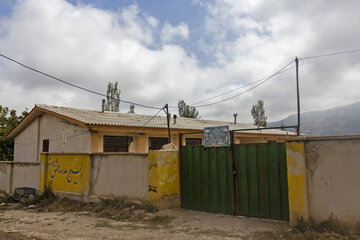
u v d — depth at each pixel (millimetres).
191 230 6004
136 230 6293
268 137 22297
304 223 5281
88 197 9359
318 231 5043
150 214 7371
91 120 12852
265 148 6555
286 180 6168
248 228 5832
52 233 6383
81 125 12336
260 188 6574
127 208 7977
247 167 6832
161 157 7785
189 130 16062
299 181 5473
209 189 7492
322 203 5254
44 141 15422
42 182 10922
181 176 8164
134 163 8422
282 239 5012
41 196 10555
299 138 5520
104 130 12617
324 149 5301
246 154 6871
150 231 6141
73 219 7758
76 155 9984
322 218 5234
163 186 7777
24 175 12148
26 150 16938
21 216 8586
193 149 7934
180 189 8148
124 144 13773
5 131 20141
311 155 5426
